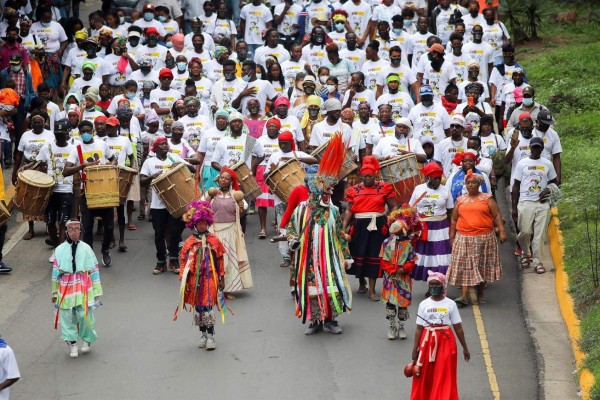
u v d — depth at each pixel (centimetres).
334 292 1639
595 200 1850
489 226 1770
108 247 2014
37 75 2834
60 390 1473
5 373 1226
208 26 3180
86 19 3881
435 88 2595
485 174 1909
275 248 2105
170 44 2897
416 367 1362
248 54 3170
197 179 2109
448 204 1812
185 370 1533
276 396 1439
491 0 3175
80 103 2561
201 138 2148
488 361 1558
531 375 1511
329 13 3133
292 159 1964
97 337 1666
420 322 1374
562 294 1773
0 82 2612
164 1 3203
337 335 1659
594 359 1468
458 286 1777
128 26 3059
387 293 1619
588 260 1833
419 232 1628
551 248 2014
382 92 2588
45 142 2172
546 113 1998
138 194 2195
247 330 1684
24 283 1934
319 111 2316
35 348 1630
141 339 1655
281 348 1609
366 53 2641
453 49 2694
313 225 1652
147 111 2372
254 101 2320
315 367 1536
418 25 2861
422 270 1819
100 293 1602
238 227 1830
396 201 1966
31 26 2950
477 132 2130
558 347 1609
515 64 2652
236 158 2088
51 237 2100
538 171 1905
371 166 1762
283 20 3175
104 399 1441
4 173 2520
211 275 1589
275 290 1869
